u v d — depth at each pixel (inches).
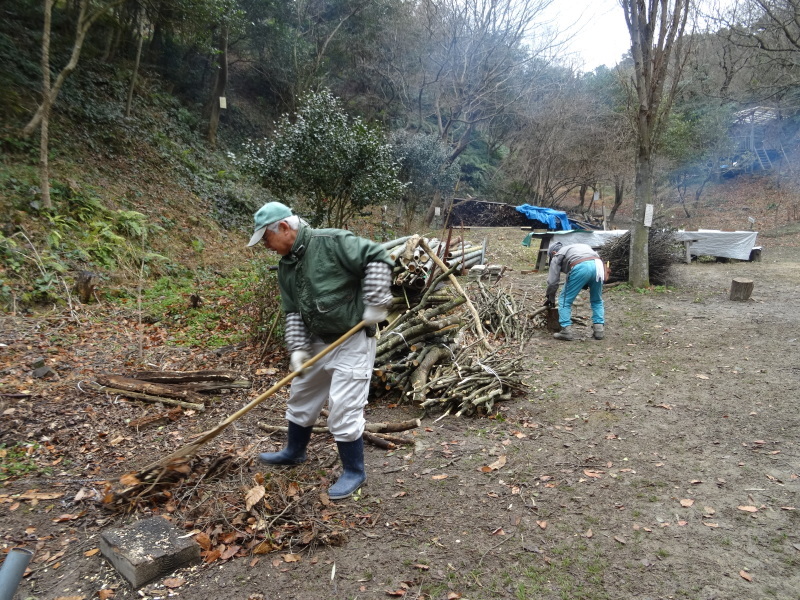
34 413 167.5
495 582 101.0
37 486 133.9
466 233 748.6
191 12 521.3
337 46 938.1
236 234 542.9
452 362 198.1
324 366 127.9
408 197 767.1
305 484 133.2
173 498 126.9
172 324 282.2
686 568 104.0
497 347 259.6
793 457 145.9
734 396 191.2
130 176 495.2
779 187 1069.8
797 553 107.9
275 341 234.4
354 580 101.9
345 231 121.0
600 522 119.2
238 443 155.6
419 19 903.1
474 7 794.8
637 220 398.3
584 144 1111.6
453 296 209.9
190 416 174.1
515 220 848.9
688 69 1061.1
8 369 199.0
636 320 311.7
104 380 186.2
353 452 129.1
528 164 1130.7
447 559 107.3
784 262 549.6
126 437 158.7
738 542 111.7
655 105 381.4
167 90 738.8
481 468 142.7
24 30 528.1
